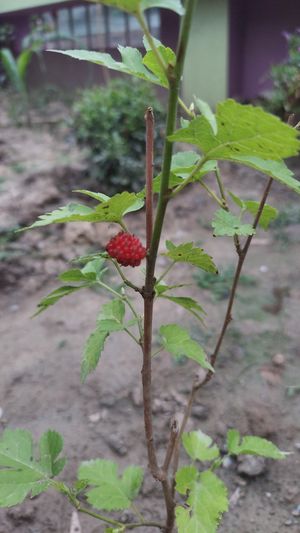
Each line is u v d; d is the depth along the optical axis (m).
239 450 0.25
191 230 0.74
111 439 0.39
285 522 0.32
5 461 0.20
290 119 0.21
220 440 0.38
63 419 0.41
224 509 0.19
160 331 0.18
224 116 0.11
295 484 0.35
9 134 1.10
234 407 0.41
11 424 0.40
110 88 0.83
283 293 0.57
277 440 0.38
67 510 0.33
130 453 0.38
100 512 0.33
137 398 0.42
